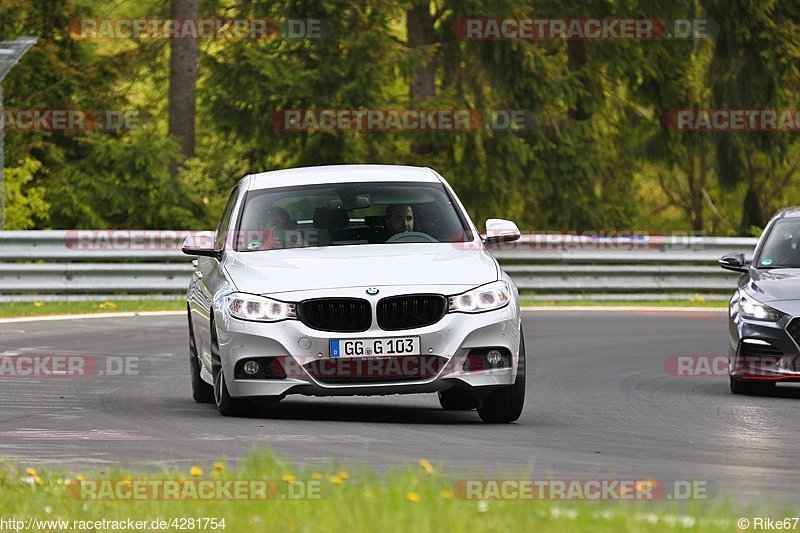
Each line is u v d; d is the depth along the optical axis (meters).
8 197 106.44
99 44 129.38
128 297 79.44
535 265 87.81
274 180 41.38
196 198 117.00
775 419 38.56
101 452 30.66
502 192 130.12
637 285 88.94
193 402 41.81
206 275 40.03
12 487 24.23
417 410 40.03
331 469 25.88
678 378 50.41
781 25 131.00
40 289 78.19
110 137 125.12
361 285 35.34
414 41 130.50
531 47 125.44
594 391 45.62
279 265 36.91
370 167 42.16
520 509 20.31
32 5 120.62
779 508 22.67
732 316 46.66
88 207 113.44
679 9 134.50
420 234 38.72
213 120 120.56
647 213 196.12
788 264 48.66
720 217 193.12
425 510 19.86
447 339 35.06
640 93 143.75
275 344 35.19
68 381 47.22
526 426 35.97
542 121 130.50
